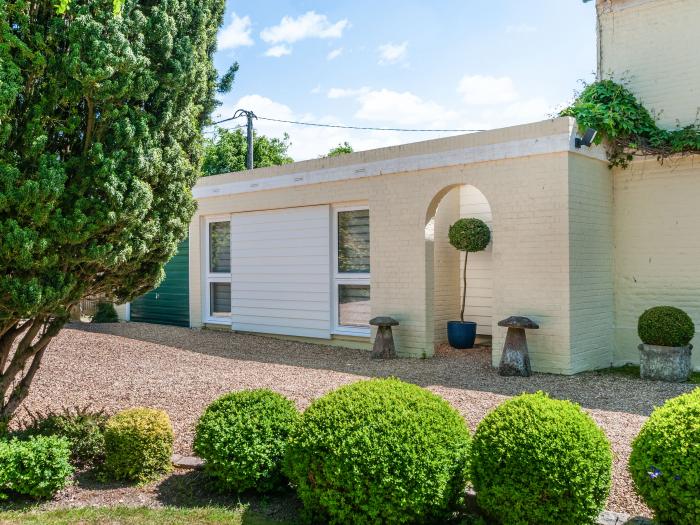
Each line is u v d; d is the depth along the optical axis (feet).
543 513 9.74
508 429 10.30
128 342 33.12
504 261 26.08
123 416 13.88
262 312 36.37
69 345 31.60
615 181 27.84
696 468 9.29
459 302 34.68
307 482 11.03
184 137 15.44
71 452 14.03
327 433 10.83
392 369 25.93
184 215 15.90
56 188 12.16
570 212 24.29
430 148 28.43
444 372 25.13
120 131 13.07
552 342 24.68
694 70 26.48
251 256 36.94
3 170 11.70
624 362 27.45
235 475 12.31
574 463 9.71
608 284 27.35
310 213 33.86
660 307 24.14
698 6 26.37
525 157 25.34
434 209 29.12
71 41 12.50
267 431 12.62
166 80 13.83
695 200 25.85
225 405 13.17
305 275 34.17
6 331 14.89
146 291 16.56
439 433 10.84
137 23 13.19
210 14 15.87
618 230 27.78
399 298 29.73
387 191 30.17
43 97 12.69
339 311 33.12
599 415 17.98
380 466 10.25
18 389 15.51
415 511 10.28
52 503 12.30
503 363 24.43
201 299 39.83
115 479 13.44
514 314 25.73
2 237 11.82
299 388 21.98
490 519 10.87
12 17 12.38
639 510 11.41
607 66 29.14
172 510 11.84
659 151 26.00
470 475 10.65
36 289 12.49
